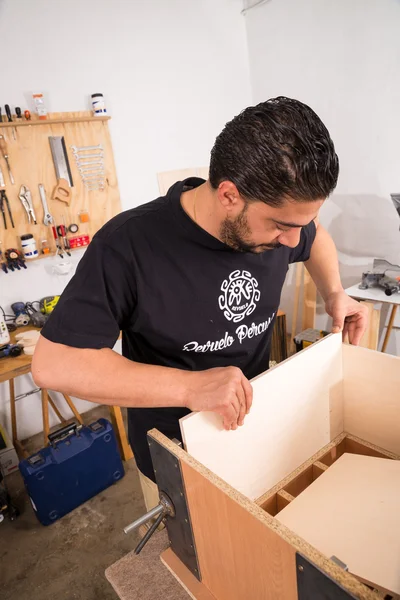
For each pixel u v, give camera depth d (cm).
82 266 75
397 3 206
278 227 61
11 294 230
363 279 227
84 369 69
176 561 73
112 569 74
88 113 235
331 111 256
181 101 273
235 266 81
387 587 53
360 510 67
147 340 85
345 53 237
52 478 182
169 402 67
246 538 49
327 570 38
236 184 57
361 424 96
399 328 250
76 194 237
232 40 288
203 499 54
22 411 246
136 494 198
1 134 208
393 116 226
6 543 179
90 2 225
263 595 52
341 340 91
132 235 75
